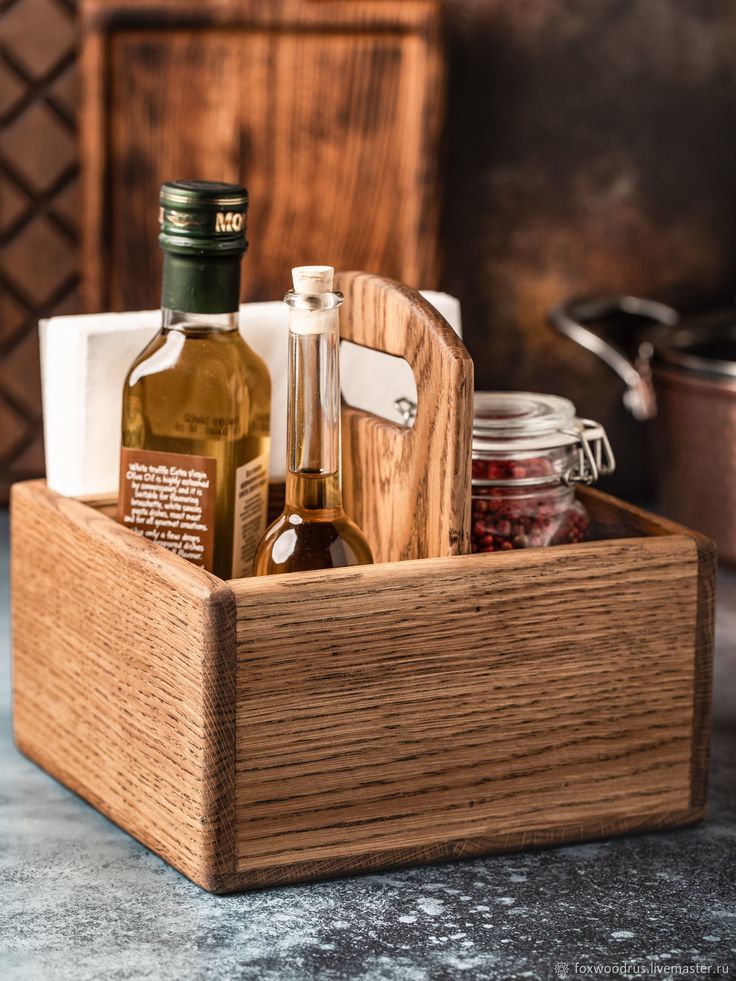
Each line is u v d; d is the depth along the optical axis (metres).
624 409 1.75
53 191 1.64
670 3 1.67
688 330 1.51
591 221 1.71
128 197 1.62
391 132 1.63
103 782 0.83
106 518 0.82
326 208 1.64
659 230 1.73
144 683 0.77
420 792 0.77
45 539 0.86
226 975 0.68
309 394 0.77
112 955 0.70
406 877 0.78
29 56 1.60
